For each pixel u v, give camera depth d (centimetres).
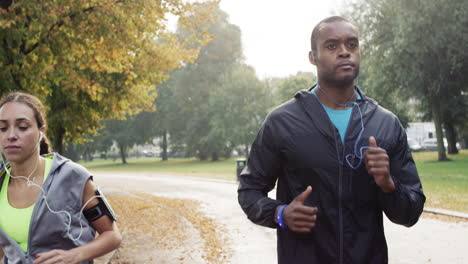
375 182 203
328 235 201
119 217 1178
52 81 1020
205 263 676
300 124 207
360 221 201
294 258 205
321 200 202
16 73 868
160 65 1404
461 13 2486
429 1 2506
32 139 206
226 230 961
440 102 3203
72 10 840
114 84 1408
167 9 913
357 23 2889
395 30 2662
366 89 3077
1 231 204
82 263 205
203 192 1931
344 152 202
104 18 852
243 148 7550
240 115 5275
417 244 758
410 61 2783
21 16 798
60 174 209
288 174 212
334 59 204
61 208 206
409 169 211
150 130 6675
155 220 1120
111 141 6850
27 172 209
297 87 5419
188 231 955
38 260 193
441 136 3256
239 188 224
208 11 988
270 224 210
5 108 205
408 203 195
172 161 7200
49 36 856
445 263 636
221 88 5559
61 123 1515
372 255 203
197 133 6172
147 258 706
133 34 928
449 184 1712
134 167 5809
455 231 855
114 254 722
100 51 918
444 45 2612
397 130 212
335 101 212
